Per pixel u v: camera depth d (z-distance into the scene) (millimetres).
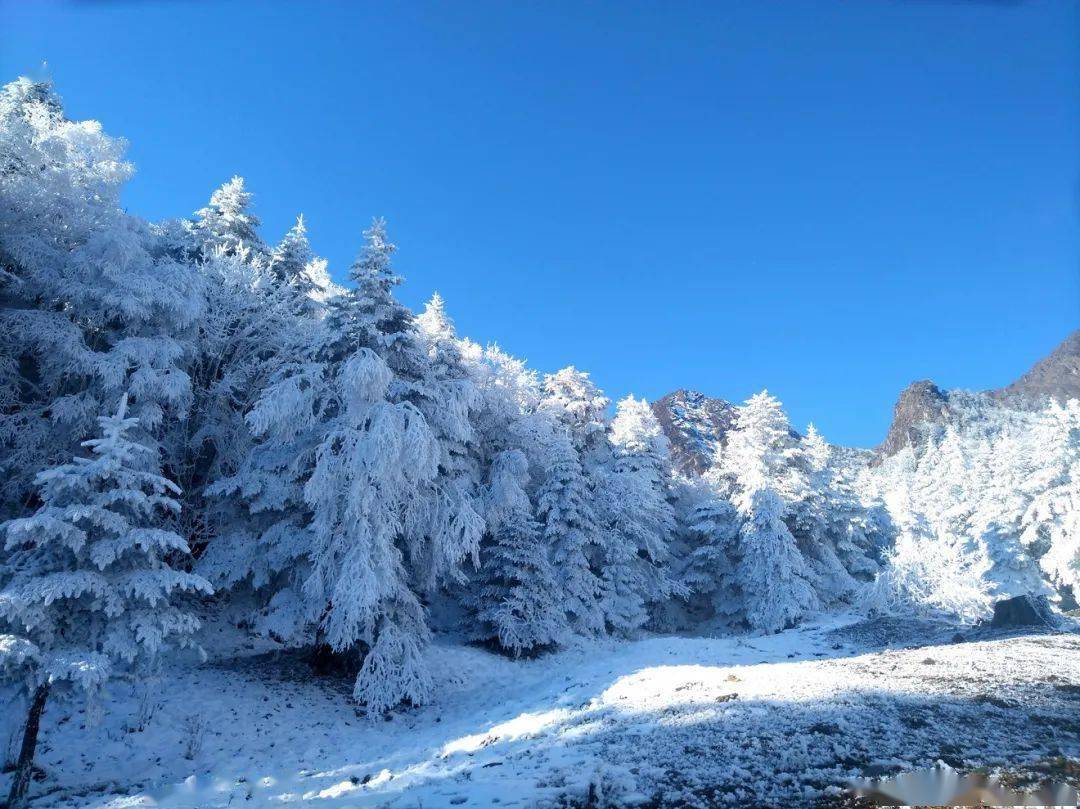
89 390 17578
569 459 29328
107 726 12562
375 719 15336
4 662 8742
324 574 16391
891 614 25156
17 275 19000
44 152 19391
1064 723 7191
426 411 18656
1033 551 40031
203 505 21375
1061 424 39312
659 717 9219
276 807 7418
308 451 17625
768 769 5957
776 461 37281
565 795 5660
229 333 23484
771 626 29719
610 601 28828
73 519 9539
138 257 18922
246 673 17000
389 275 18500
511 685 18953
